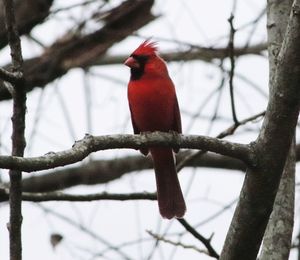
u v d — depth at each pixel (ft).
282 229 29.25
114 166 51.01
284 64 26.66
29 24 45.50
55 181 51.62
